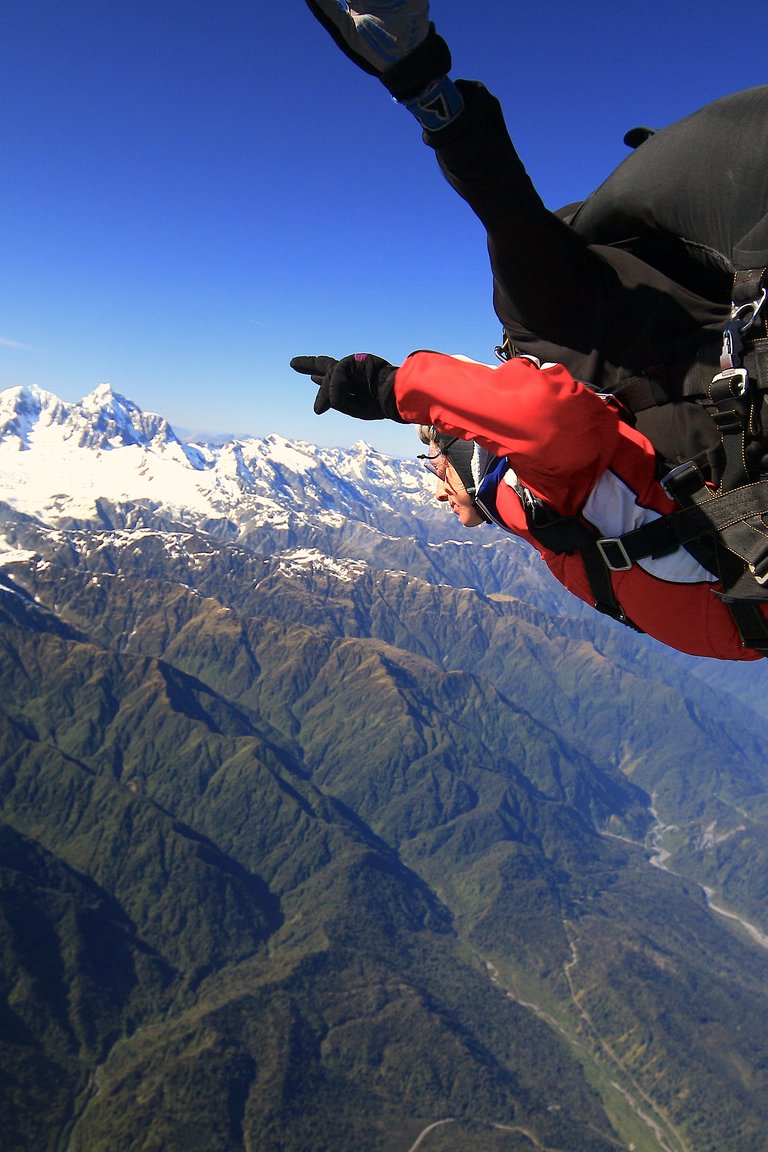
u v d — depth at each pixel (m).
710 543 1.41
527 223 1.45
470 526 1.88
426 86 1.28
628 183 1.53
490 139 1.36
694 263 1.49
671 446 1.47
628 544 1.47
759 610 1.41
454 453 1.81
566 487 1.50
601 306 1.56
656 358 1.48
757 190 1.28
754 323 1.27
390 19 1.20
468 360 1.55
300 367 1.87
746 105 1.34
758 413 1.30
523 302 1.59
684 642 1.54
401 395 1.60
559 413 1.39
